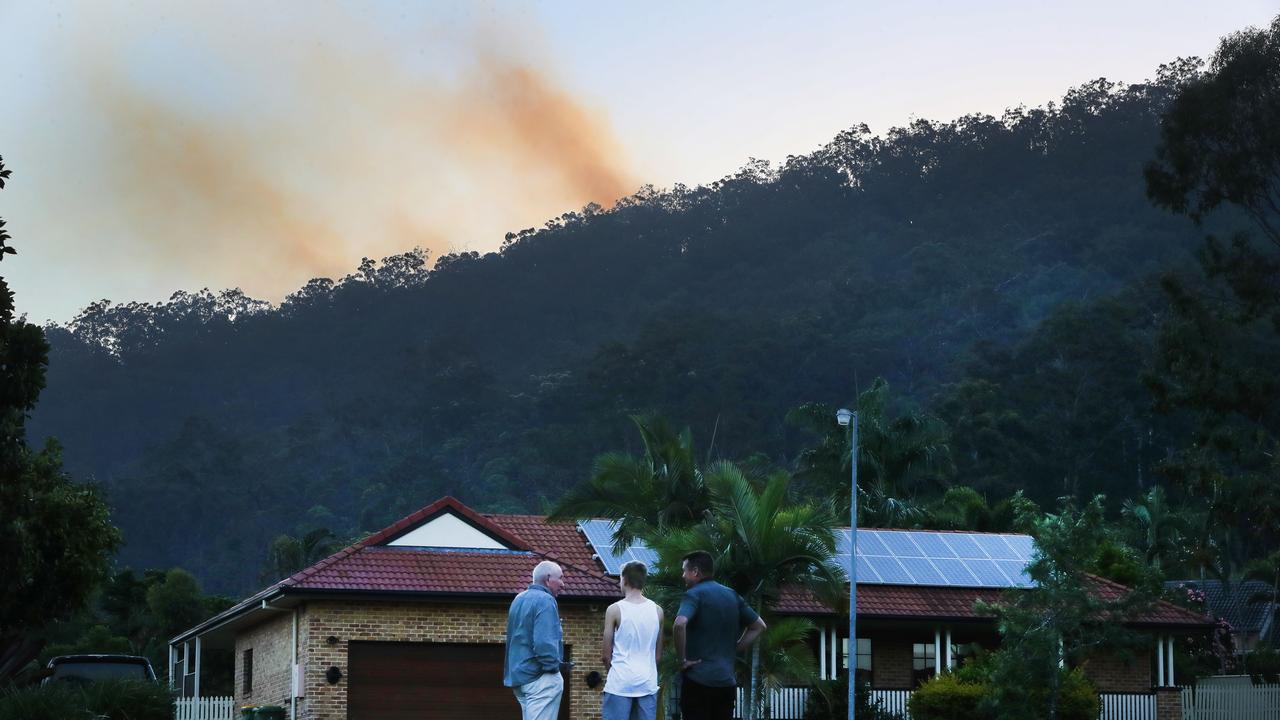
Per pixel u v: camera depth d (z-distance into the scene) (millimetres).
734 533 30781
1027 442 126812
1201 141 52188
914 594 37531
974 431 124938
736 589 30938
